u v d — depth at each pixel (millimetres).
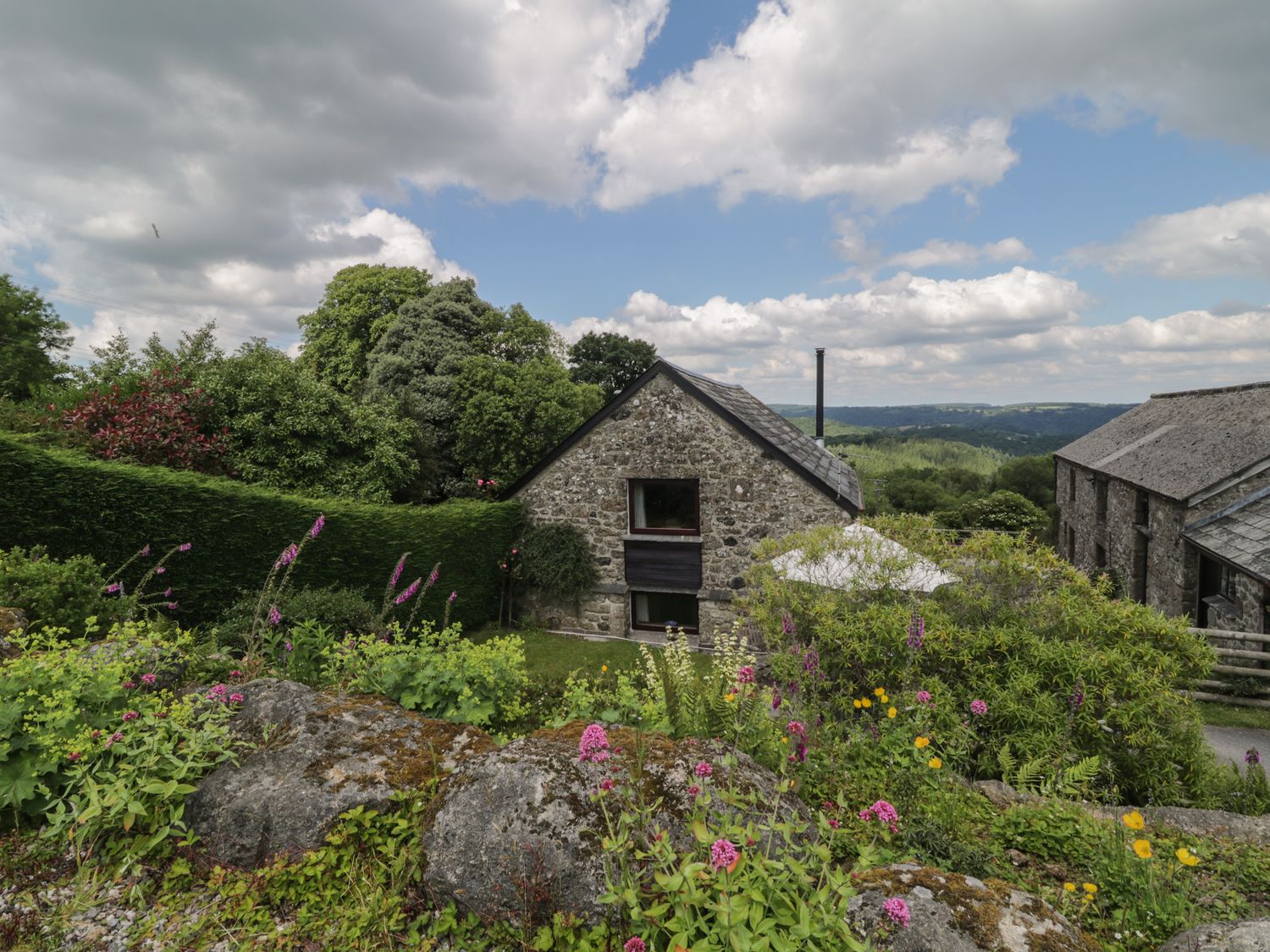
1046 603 5523
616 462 11156
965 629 5363
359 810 2719
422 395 16250
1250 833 3600
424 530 9984
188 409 9633
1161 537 11859
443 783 2836
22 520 6203
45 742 2727
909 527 7504
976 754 4879
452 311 17969
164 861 2732
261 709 3391
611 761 2760
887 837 2709
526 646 10891
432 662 4281
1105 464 15523
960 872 2762
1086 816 3262
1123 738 4695
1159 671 4926
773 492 10258
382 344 17969
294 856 2652
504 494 12039
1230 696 8273
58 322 22406
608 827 2293
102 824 2664
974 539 6504
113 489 6707
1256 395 12906
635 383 10883
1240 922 2264
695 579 10852
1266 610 8664
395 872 2512
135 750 2789
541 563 11430
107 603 5574
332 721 3295
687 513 10992
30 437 7664
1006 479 30000
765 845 2336
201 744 2980
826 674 5609
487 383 15023
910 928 1954
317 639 5172
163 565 7031
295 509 8234
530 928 2242
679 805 2541
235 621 6398
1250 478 10266
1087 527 17391
